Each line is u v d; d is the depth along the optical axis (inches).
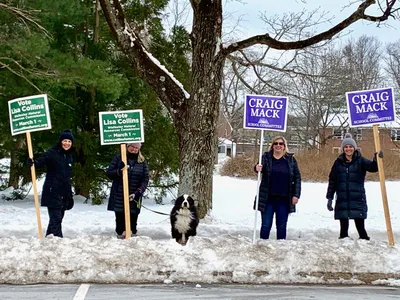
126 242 286.2
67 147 319.0
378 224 431.8
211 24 414.0
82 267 263.7
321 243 298.5
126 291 244.1
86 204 568.4
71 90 598.9
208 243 288.5
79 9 526.3
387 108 312.5
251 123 323.9
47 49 455.5
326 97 530.3
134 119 319.6
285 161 323.6
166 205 594.2
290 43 409.7
